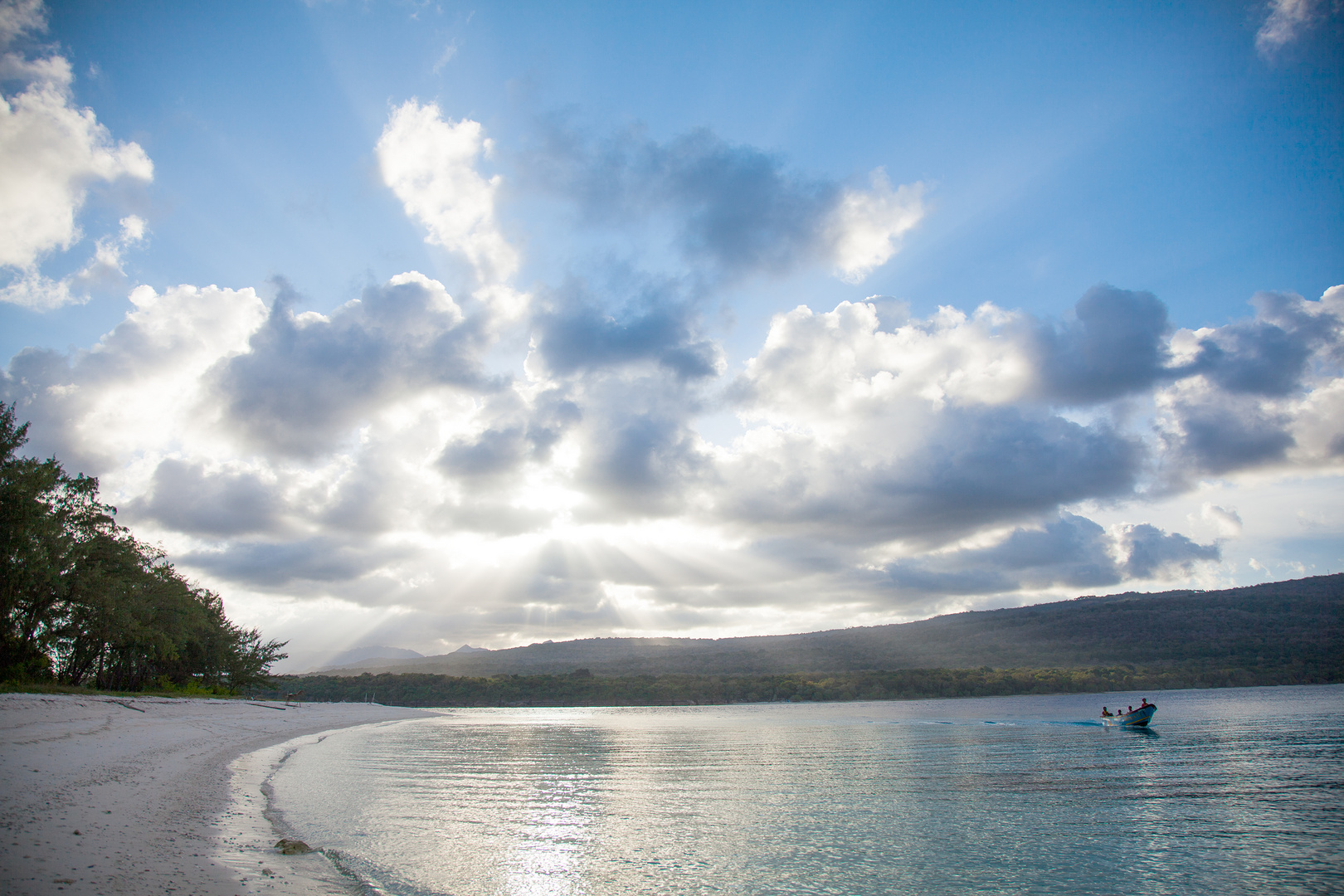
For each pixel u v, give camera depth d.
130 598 57.28
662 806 22.58
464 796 24.09
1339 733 45.25
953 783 27.77
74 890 9.68
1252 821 20.12
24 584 46.94
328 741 47.12
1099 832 18.84
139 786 19.05
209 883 10.91
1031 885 14.16
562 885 13.36
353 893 11.47
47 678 50.09
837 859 15.91
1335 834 18.55
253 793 21.25
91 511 53.03
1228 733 47.41
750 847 16.89
